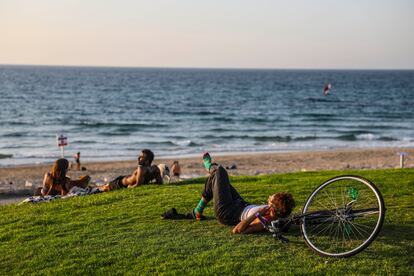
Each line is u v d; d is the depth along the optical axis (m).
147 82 174.50
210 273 5.29
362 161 29.94
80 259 5.87
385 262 5.46
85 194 10.19
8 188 18.70
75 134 44.34
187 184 11.11
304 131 48.59
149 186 10.33
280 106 79.19
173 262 5.63
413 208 7.64
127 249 6.10
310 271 5.29
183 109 72.00
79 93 107.12
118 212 8.02
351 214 5.87
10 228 7.43
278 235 6.14
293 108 75.50
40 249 6.30
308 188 9.77
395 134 46.59
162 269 5.47
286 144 39.50
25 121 52.72
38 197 10.01
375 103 88.00
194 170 26.00
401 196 8.69
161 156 32.44
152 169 10.73
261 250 5.91
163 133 46.03
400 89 142.62
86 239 6.59
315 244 6.09
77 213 8.16
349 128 51.28
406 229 6.53
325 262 5.51
